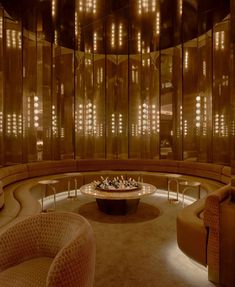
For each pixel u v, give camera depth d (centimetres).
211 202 250
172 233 384
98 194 453
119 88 791
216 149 613
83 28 602
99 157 794
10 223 297
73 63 748
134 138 789
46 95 685
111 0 467
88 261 158
